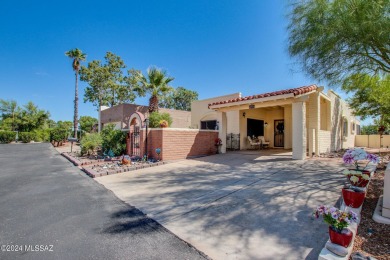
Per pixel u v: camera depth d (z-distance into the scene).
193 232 3.26
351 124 18.75
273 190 5.08
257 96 10.26
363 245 2.68
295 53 5.96
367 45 5.13
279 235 3.06
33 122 35.75
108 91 35.19
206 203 4.46
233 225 3.43
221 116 12.59
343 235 2.39
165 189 5.60
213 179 6.48
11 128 34.47
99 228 3.45
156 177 7.03
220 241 2.97
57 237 3.16
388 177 3.28
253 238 3.01
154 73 17.38
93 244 2.95
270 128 16.23
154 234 3.22
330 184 5.35
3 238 3.14
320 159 9.31
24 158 13.12
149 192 5.38
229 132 14.96
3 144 25.53
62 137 24.41
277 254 2.62
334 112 13.34
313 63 5.91
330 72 5.99
